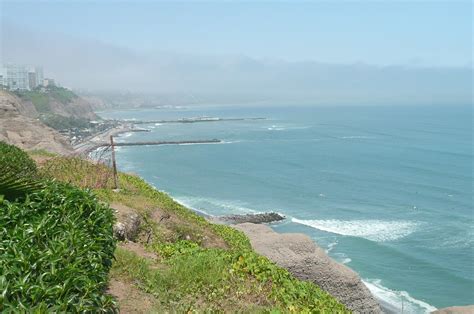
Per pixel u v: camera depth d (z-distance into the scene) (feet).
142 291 33.09
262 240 96.43
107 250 30.50
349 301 91.40
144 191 77.97
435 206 188.75
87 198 35.22
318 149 350.64
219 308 33.78
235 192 216.95
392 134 449.89
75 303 21.16
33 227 27.09
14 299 19.81
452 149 336.90
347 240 150.51
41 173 69.00
